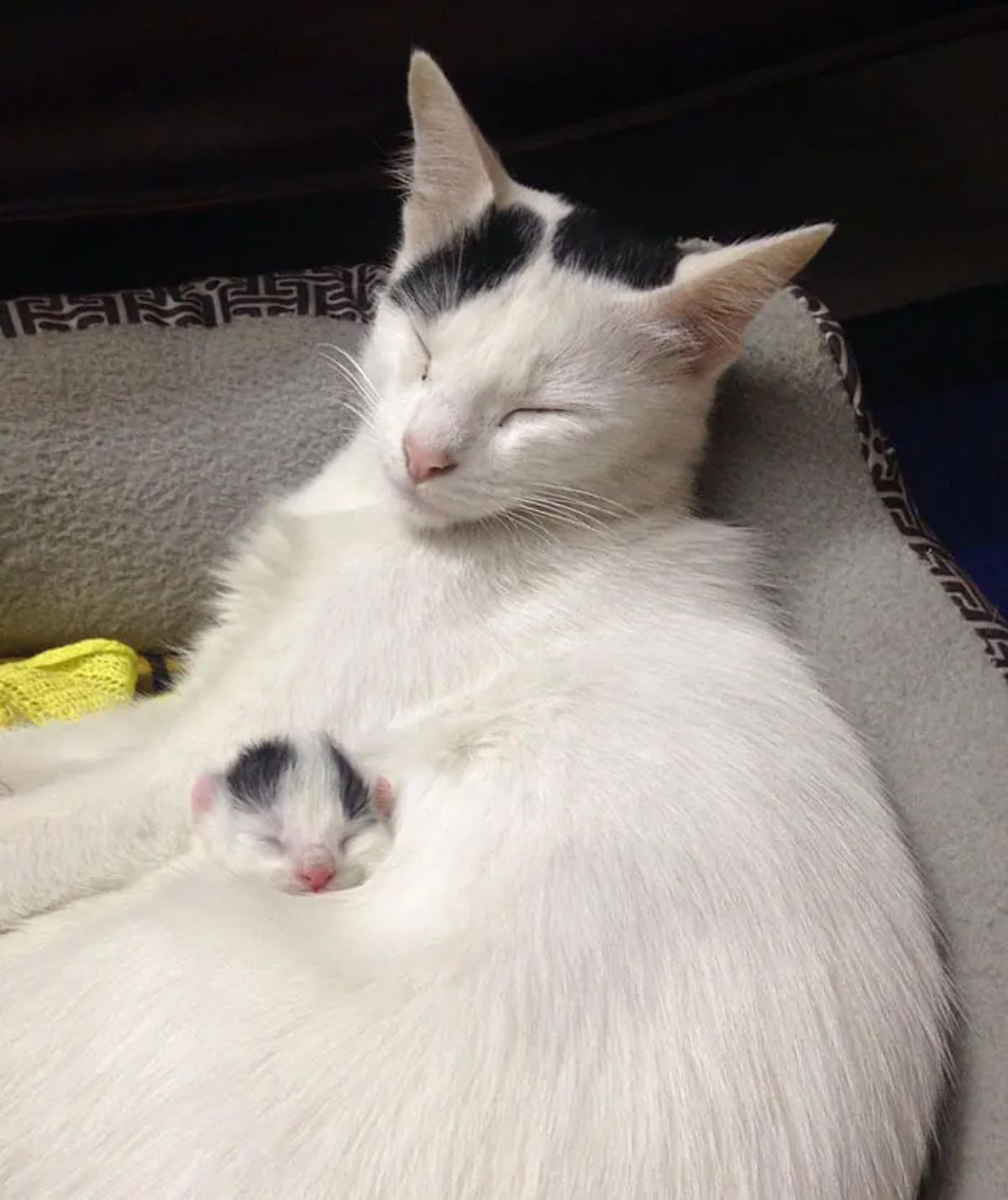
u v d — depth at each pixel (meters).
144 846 0.28
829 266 0.57
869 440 0.35
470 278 0.27
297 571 0.30
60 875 0.27
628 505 0.29
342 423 0.37
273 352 0.37
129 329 0.36
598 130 0.41
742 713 0.27
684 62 0.40
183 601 0.37
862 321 0.57
